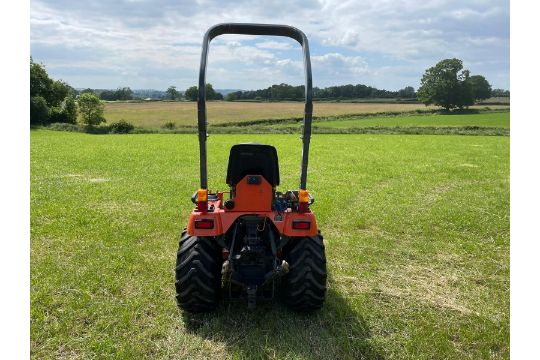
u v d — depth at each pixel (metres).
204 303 4.22
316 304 4.30
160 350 3.79
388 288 5.27
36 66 56.28
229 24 4.21
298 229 4.18
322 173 15.27
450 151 25.09
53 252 6.18
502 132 42.59
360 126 53.28
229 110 70.56
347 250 6.66
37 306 4.49
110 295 4.82
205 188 4.21
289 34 4.48
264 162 4.32
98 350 3.76
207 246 4.32
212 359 3.68
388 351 3.87
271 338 3.98
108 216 8.33
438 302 4.89
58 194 10.41
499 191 12.01
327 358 3.73
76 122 57.59
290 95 68.38
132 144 27.98
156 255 6.18
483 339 4.09
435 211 9.29
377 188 12.39
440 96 80.50
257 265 4.07
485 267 6.05
